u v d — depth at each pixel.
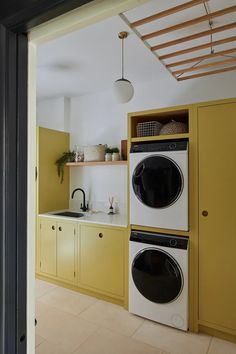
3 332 0.74
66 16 0.71
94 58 2.57
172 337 2.05
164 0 1.70
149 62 2.65
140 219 2.32
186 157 2.11
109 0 0.67
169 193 2.16
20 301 0.78
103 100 3.52
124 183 3.29
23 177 0.78
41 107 4.02
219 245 2.01
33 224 0.87
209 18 1.68
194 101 2.88
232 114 1.98
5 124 0.73
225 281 1.99
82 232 2.81
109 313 2.42
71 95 3.70
